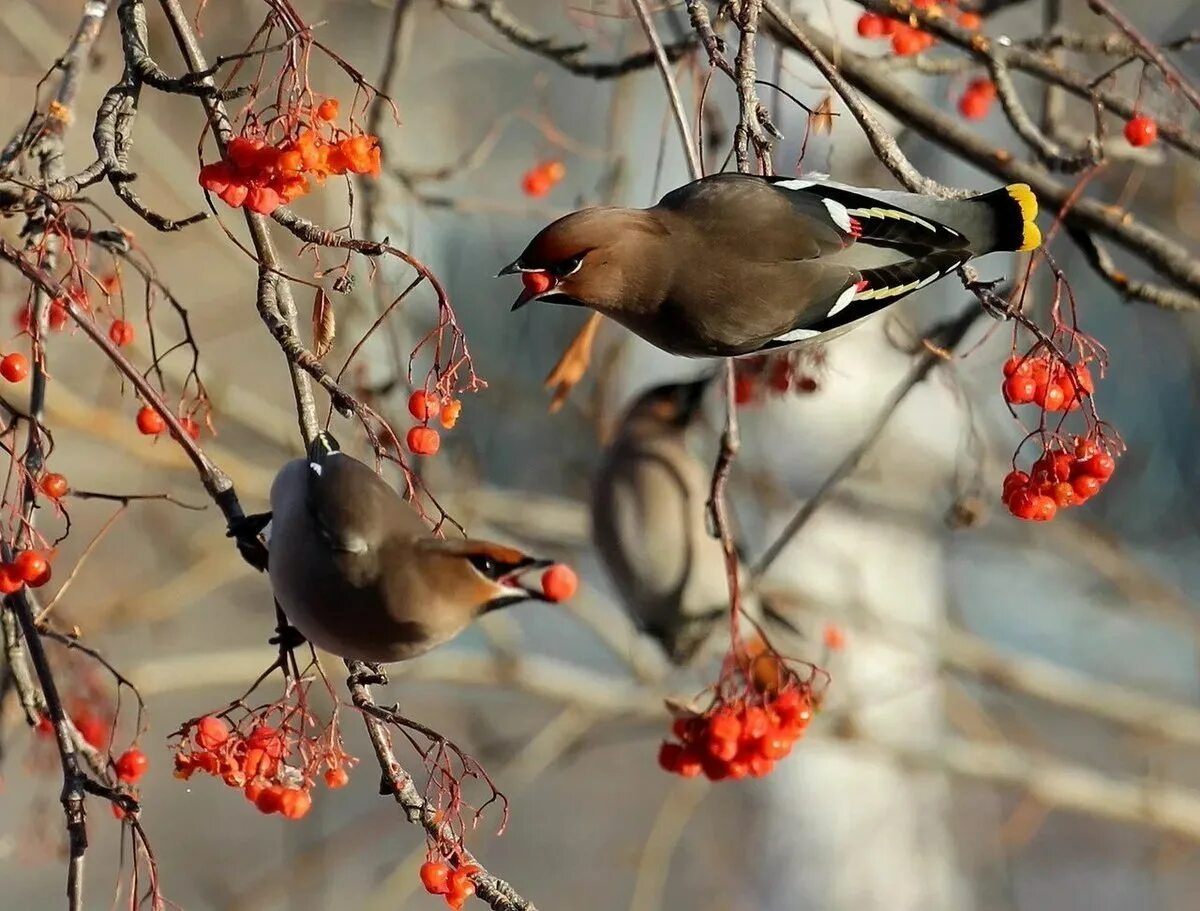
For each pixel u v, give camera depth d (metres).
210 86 6.23
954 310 15.90
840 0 12.43
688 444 10.91
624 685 14.12
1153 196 14.60
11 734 13.08
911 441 14.56
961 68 9.53
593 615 14.37
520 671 13.40
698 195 7.82
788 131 11.99
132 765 6.66
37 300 6.48
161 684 12.52
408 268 10.58
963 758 13.96
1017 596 20.88
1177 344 19.47
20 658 6.73
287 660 6.23
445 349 12.75
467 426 14.40
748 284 7.66
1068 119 14.76
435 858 6.01
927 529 14.65
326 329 6.25
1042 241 7.70
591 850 20.30
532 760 13.46
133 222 14.76
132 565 16.44
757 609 11.00
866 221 7.79
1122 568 15.35
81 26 7.34
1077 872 20.09
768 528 14.48
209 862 19.70
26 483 6.34
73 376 13.74
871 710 14.64
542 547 14.55
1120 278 9.41
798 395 9.84
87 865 19.86
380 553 5.78
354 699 6.18
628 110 10.62
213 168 6.04
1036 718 19.19
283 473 6.19
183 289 15.61
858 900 15.26
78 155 14.61
